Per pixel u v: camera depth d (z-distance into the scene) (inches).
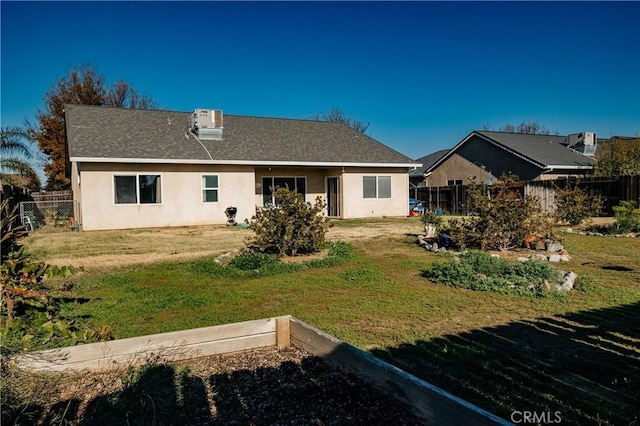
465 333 175.0
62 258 370.3
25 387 118.6
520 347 158.7
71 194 893.8
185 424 102.3
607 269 310.3
